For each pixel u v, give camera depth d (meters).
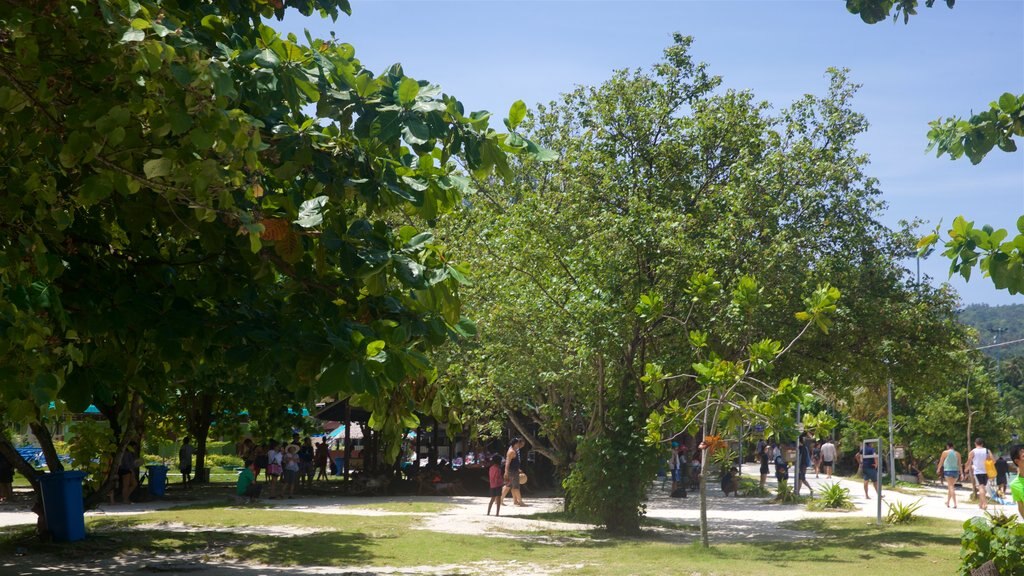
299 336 5.66
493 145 5.81
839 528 21.53
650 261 19.86
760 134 23.44
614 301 18.91
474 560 15.34
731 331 19.23
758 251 19.52
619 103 23.84
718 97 23.95
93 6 5.15
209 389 26.53
